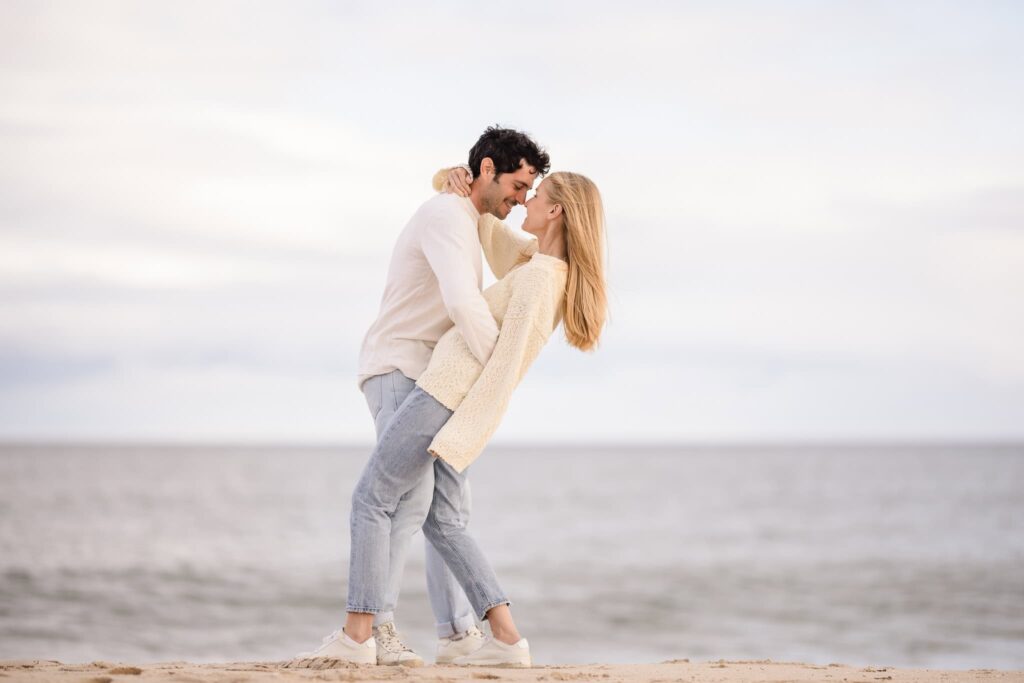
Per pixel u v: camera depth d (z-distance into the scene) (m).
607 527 36.00
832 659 13.29
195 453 190.12
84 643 13.52
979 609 17.23
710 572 22.58
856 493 57.34
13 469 83.31
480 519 39.78
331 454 183.38
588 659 13.27
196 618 15.73
